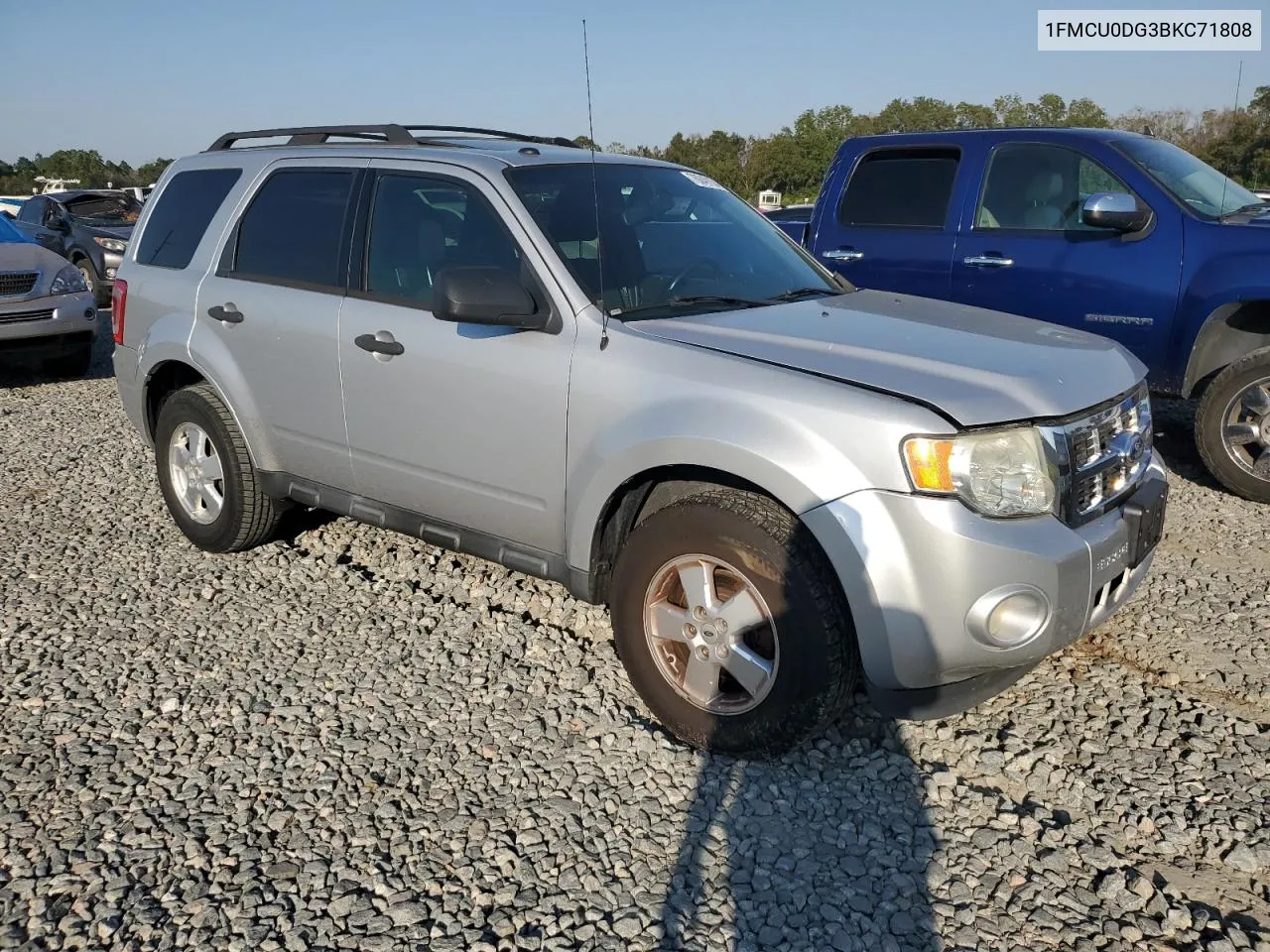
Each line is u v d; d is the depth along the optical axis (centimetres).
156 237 513
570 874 275
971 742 337
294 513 533
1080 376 317
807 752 331
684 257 395
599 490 335
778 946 249
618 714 355
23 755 332
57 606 446
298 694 371
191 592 460
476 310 333
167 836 291
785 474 291
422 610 441
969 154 662
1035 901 265
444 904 265
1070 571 288
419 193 402
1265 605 438
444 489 390
